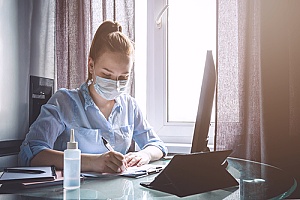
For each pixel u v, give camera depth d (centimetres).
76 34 213
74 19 214
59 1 219
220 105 186
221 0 189
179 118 229
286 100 173
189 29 226
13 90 196
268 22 175
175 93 230
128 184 103
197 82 225
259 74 178
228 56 187
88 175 114
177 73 229
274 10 175
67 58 215
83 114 156
